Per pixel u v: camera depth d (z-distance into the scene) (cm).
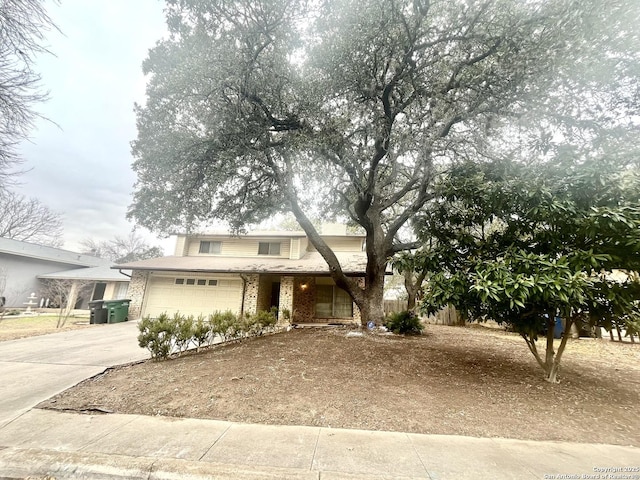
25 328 1084
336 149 678
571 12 483
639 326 464
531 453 291
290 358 597
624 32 492
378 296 962
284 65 634
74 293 1491
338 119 637
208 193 842
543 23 528
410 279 1380
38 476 256
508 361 642
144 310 1409
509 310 514
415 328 967
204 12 588
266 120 711
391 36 593
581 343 966
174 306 1415
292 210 951
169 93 702
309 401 402
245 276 1370
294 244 1580
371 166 771
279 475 247
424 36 619
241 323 819
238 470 252
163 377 482
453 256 552
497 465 268
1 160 584
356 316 1300
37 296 1898
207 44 609
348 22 558
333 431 329
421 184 777
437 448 297
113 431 320
